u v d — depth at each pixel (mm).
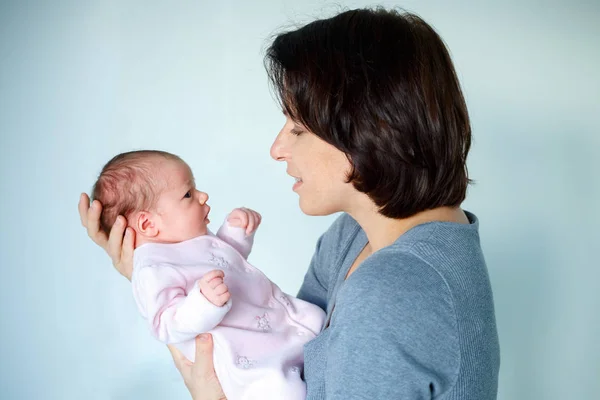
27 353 2588
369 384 886
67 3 2561
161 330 1221
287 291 2758
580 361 2641
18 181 2559
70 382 2621
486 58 2613
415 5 2629
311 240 2723
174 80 2652
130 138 2645
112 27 2596
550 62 2598
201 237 1412
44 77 2561
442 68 995
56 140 2578
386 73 941
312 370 1078
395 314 882
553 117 2611
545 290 2637
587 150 2600
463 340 915
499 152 2621
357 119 950
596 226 2619
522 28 2596
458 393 924
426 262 911
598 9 2574
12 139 2549
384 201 1007
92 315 2605
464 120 1033
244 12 2645
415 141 956
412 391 890
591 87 2590
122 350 2625
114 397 2645
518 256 2635
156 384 2641
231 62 2658
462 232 985
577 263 2625
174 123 2672
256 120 2682
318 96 959
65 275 2594
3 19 2520
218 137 2691
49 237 2580
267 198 2715
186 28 2637
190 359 1327
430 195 998
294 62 982
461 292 917
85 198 1395
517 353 2652
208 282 1174
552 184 2621
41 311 2586
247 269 1401
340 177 1030
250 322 1304
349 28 981
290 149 1072
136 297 1278
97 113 2609
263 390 1203
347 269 1215
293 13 2664
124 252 1357
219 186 2713
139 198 1382
